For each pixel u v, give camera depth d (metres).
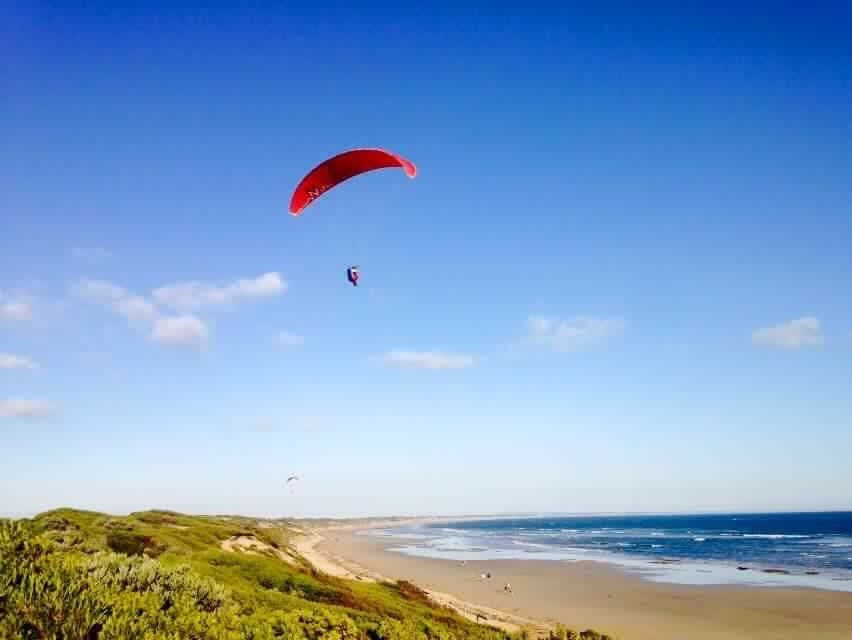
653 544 126.19
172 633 8.84
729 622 44.34
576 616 46.91
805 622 43.97
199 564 26.45
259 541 65.06
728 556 93.44
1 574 8.02
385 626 15.48
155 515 66.50
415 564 86.75
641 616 46.81
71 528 38.41
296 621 12.69
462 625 34.81
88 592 8.59
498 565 84.88
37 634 7.64
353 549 119.69
